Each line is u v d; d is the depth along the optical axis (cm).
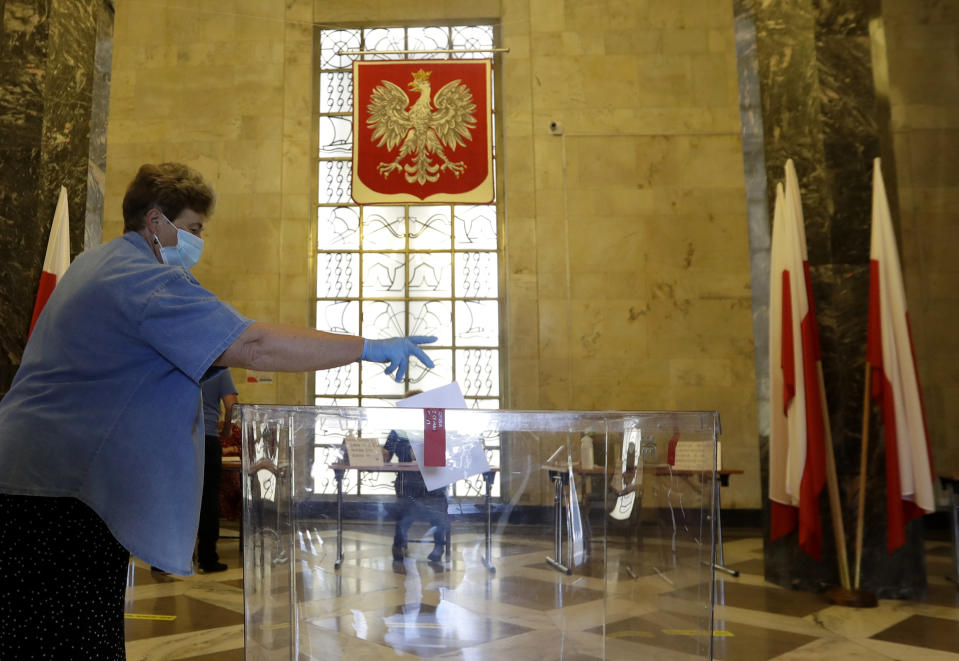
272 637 162
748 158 580
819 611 445
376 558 164
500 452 170
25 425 153
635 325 932
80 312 159
